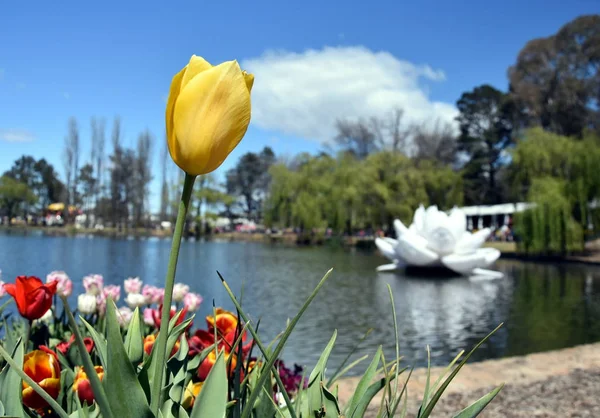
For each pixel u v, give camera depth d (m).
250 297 12.99
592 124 45.62
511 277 19.70
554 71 47.19
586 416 3.88
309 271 20.11
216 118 0.78
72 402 1.32
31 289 1.50
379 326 9.58
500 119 54.72
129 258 23.31
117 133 62.31
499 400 4.34
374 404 4.05
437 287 16.11
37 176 73.62
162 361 0.81
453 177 40.44
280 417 1.08
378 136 53.91
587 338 8.76
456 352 7.68
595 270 22.86
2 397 1.04
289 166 64.56
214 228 56.16
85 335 2.34
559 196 26.45
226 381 0.89
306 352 7.33
